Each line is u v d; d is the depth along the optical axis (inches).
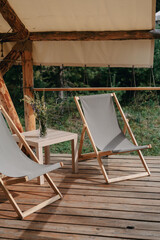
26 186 119.3
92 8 131.2
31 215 94.3
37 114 122.6
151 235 81.4
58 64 170.4
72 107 335.0
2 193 113.3
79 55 167.2
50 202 101.9
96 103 143.2
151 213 94.3
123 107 340.5
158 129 278.8
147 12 129.4
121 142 134.5
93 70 365.1
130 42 160.9
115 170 136.3
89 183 120.9
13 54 167.8
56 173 133.4
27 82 167.2
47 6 133.2
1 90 143.1
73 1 125.9
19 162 103.1
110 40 162.2
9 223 89.7
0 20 153.6
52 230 85.0
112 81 366.0
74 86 358.6
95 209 97.7
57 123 310.8
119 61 164.4
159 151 225.8
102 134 136.1
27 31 161.9
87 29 158.9
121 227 85.9
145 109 327.6
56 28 159.6
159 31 154.6
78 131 285.3
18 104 345.4
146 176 128.1
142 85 355.9
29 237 81.6
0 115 115.3
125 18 139.4
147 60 161.5
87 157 143.2
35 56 170.6
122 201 103.3
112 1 121.9
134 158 154.9
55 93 340.8
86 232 83.5
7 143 108.7
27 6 134.9
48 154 144.9
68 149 231.3
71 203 102.4
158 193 110.0
